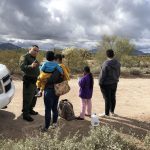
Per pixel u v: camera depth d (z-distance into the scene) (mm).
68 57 11992
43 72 3854
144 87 7891
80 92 4375
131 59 14500
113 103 4680
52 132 3807
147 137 3607
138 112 5051
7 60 10148
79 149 3176
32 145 3074
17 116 4551
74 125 4160
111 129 3613
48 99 3867
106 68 4445
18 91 6754
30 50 4227
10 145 3148
